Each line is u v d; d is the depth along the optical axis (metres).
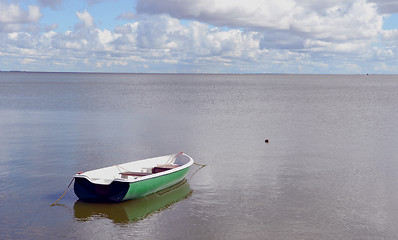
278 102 73.62
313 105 67.25
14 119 44.75
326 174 21.36
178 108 59.25
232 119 46.09
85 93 97.19
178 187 19.05
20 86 136.38
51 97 81.12
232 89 133.25
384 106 65.62
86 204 16.61
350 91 121.00
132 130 36.62
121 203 16.73
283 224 14.54
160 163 21.14
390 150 27.92
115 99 77.00
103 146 28.70
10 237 13.38
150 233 13.84
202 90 122.62
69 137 32.47
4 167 22.53
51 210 15.88
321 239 13.33
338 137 33.53
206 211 15.87
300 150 27.88
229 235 13.66
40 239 13.27
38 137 32.41
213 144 29.95
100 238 13.42
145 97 84.44
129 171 19.28
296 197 17.50
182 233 13.84
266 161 24.42
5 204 16.50
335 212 15.70
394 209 16.03
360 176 20.94
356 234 13.70
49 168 22.33
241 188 18.84
